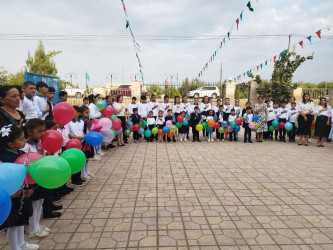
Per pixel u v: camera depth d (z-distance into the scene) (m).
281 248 2.37
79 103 15.52
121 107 7.17
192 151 6.68
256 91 12.22
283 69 11.34
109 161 5.56
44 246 2.37
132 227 2.73
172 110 8.48
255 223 2.85
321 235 2.62
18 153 2.20
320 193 3.80
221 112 8.13
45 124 2.79
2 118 2.53
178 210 3.17
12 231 2.07
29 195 2.14
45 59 14.23
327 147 7.48
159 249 2.34
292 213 3.12
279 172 4.86
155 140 8.43
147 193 3.72
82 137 4.02
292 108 8.19
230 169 5.02
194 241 2.47
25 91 3.77
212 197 3.60
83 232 2.63
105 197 3.56
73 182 4.00
